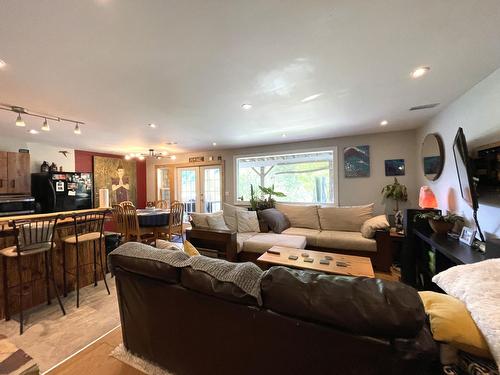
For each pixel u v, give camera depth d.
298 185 5.20
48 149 5.08
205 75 1.97
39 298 2.42
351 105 2.75
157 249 1.52
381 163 4.28
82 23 1.33
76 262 2.63
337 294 0.91
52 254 2.31
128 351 1.65
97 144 5.11
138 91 2.26
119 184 6.60
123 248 1.57
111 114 2.95
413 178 4.06
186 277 1.25
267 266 2.84
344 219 4.05
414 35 1.49
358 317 0.84
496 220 1.89
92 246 2.96
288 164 5.30
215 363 1.24
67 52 1.61
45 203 4.68
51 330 1.98
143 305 1.48
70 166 5.54
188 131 3.95
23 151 4.54
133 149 5.83
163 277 1.34
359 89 2.30
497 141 1.88
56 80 2.01
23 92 2.24
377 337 0.83
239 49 1.61
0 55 1.62
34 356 1.67
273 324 1.02
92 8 1.21
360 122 3.53
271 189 5.00
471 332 0.80
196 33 1.44
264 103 2.63
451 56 1.73
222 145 5.39
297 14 1.29
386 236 3.25
